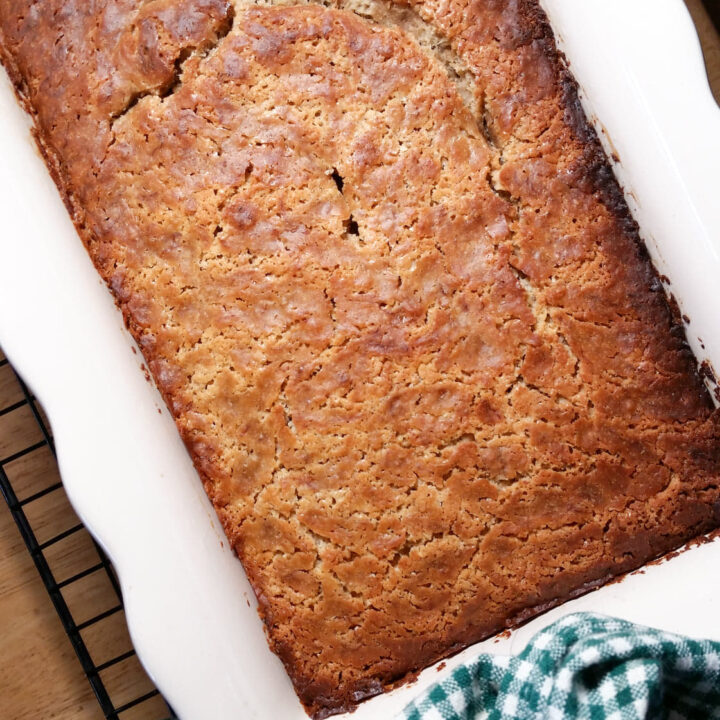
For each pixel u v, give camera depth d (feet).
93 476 1.89
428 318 1.96
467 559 1.96
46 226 1.96
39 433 2.27
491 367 1.96
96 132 2.01
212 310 1.98
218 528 1.99
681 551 1.96
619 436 1.96
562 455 1.96
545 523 1.96
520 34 2.01
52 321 1.92
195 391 1.99
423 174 1.98
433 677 1.95
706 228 1.89
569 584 1.96
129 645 2.24
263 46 1.99
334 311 1.97
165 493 1.92
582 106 2.00
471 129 1.99
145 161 2.00
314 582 1.97
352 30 1.99
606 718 1.76
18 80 2.06
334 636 1.97
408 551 1.96
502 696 1.80
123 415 1.92
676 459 1.96
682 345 1.98
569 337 1.97
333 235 1.98
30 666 2.23
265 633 1.98
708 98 1.89
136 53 2.00
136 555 1.89
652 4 1.90
